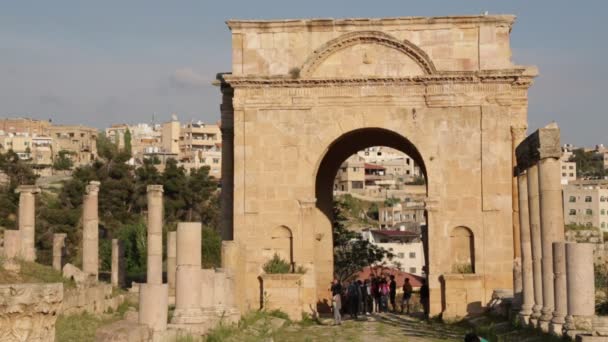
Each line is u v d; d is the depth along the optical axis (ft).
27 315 57.41
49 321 58.95
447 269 176.24
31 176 447.42
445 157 177.88
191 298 123.03
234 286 152.46
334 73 180.86
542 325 118.42
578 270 100.78
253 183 181.06
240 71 182.70
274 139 181.27
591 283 100.83
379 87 179.42
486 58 178.91
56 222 353.31
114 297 160.15
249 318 156.04
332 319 179.42
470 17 179.11
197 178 458.50
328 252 210.38
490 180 176.55
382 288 210.79
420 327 162.81
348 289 196.24
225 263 159.22
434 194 177.58
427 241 181.88
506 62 179.01
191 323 121.29
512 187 176.96
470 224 176.35
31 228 180.96
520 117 181.88
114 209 406.82
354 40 180.55
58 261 193.47
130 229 343.87
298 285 176.55
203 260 339.98
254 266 179.73
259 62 182.39
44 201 402.31
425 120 178.60
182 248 123.54
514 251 178.60
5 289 56.75
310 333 152.66
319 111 180.65
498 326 146.00
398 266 415.03
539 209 119.55
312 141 180.65
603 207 607.78
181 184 444.96
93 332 118.73
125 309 155.74
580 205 613.52
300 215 179.63
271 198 180.86
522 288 140.46
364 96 179.93
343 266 297.94
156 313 102.99
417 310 226.99
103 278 238.89
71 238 348.18
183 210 445.78
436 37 179.73
